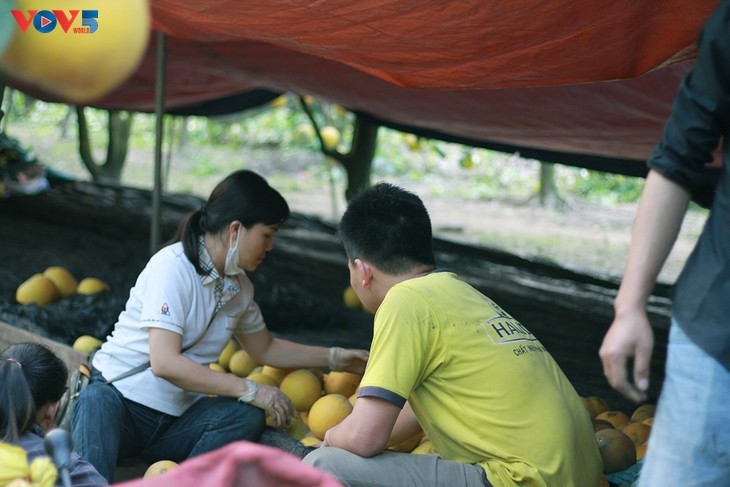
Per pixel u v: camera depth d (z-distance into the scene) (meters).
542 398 3.41
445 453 3.49
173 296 4.17
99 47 2.76
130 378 4.27
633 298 2.45
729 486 2.44
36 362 3.41
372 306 3.84
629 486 4.16
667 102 6.72
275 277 8.55
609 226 15.50
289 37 4.52
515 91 7.39
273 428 4.45
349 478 3.32
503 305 8.16
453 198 17.58
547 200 17.14
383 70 5.07
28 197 10.80
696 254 2.54
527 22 3.96
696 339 2.44
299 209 15.32
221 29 4.77
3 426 3.09
